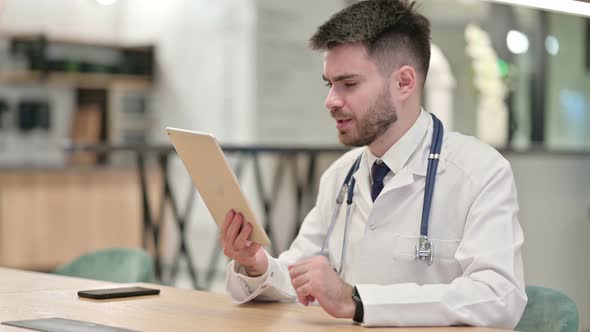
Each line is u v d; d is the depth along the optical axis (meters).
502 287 1.99
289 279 2.32
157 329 1.88
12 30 7.78
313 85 7.85
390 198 2.24
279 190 6.94
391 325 1.92
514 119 7.91
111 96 8.23
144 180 6.22
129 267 3.23
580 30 7.68
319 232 2.49
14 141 7.84
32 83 7.93
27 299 2.31
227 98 7.75
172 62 8.20
